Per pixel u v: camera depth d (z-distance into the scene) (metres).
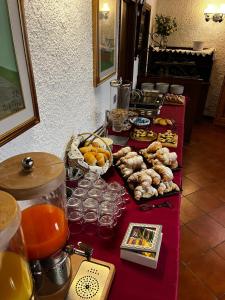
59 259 0.60
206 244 1.77
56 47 0.95
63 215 0.62
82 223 0.89
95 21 1.26
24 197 0.46
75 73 1.17
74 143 1.18
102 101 1.69
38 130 0.92
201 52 3.41
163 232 0.86
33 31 0.79
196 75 3.54
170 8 3.81
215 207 2.15
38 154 0.58
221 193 2.34
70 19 1.02
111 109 1.89
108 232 0.86
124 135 1.68
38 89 0.88
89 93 1.40
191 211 2.09
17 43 0.70
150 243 0.75
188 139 3.35
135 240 0.76
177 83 3.28
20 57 0.72
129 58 2.48
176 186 1.09
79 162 1.09
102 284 0.65
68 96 1.13
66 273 0.64
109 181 1.16
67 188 1.03
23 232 0.54
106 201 0.95
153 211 0.96
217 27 3.69
